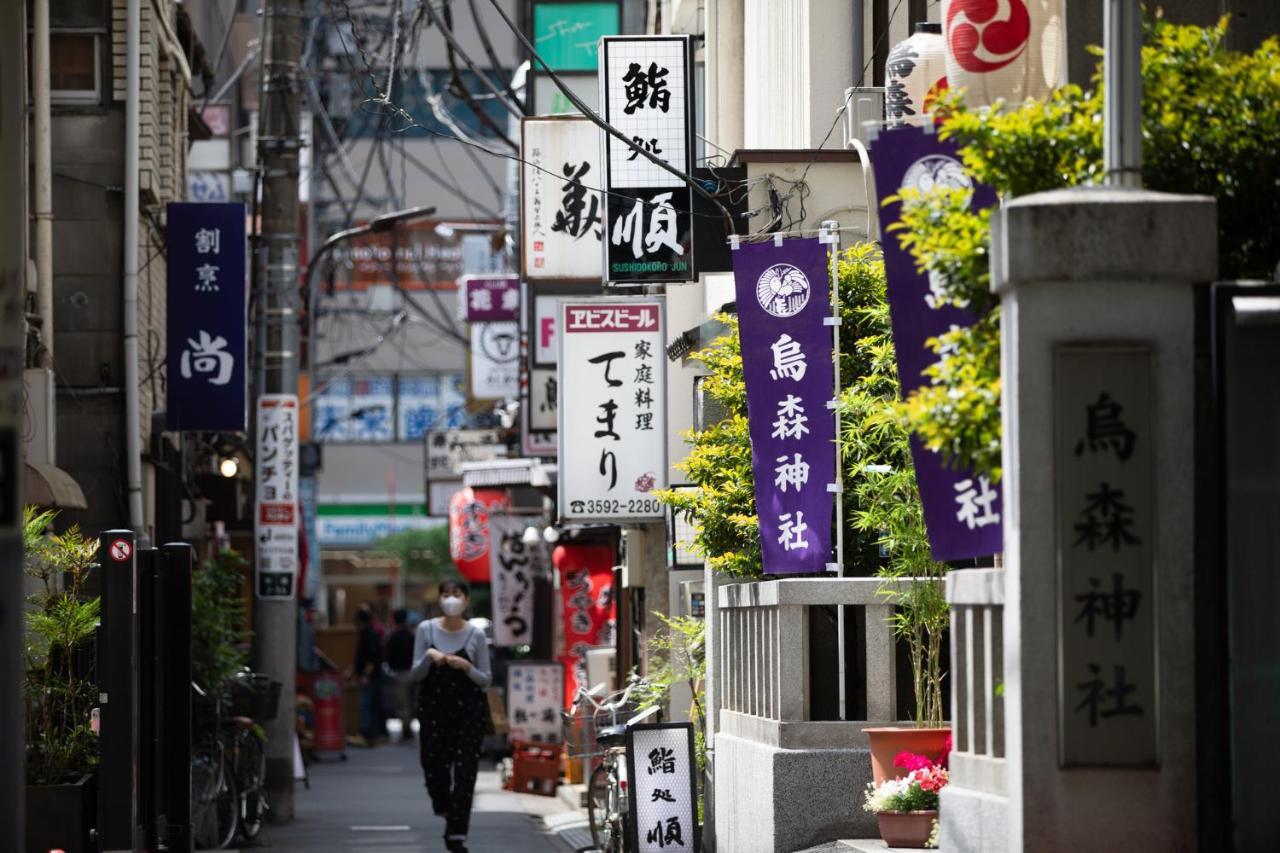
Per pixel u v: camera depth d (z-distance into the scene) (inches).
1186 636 571.2
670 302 1508.4
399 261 4033.0
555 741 2009.1
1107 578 568.7
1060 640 567.5
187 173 1968.5
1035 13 833.5
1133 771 569.6
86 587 1368.1
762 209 1089.4
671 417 1403.8
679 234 1146.0
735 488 1047.0
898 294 697.6
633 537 1558.8
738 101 1456.7
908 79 985.5
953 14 840.3
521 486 2336.4
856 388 945.5
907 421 623.2
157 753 1020.5
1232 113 620.7
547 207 1398.9
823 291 938.1
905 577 896.3
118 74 1566.2
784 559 932.0
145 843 1005.2
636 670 1620.3
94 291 1555.1
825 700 1024.9
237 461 1966.0
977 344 620.7
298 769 2060.8
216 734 1385.3
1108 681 568.7
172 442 1750.7
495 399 2632.9
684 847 1081.4
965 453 612.1
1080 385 570.6
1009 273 569.0
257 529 1681.8
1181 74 623.8
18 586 494.9
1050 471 569.6
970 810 649.6
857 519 989.8
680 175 1064.8
